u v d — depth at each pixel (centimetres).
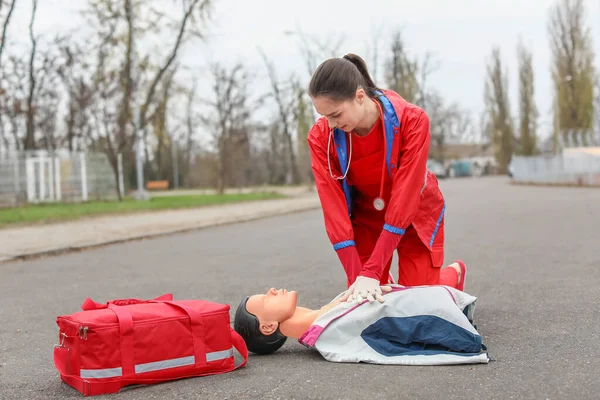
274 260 848
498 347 360
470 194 2708
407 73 6012
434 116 7856
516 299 510
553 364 318
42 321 506
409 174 347
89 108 2962
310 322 361
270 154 6009
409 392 281
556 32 4953
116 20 2842
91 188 2856
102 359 301
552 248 832
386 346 341
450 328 336
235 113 4022
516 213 1503
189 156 5928
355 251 362
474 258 775
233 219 1669
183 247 1078
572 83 4906
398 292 348
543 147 6681
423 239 378
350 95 327
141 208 2138
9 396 310
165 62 3012
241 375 324
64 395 305
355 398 276
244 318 362
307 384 301
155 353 312
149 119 3066
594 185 3431
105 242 1150
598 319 419
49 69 3139
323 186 365
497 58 7506
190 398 290
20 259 957
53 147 3881
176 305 329
